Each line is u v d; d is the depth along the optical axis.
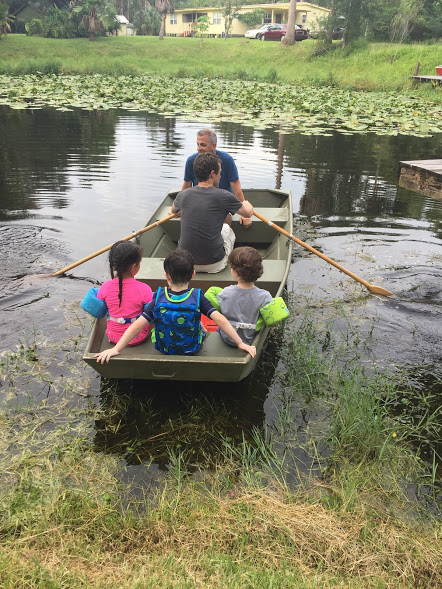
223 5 40.16
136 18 50.44
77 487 2.50
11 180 7.62
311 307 4.37
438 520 2.38
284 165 8.86
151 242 4.94
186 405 3.17
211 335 3.30
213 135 4.53
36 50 29.56
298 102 16.08
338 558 2.13
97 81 21.69
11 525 2.25
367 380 3.42
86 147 9.88
